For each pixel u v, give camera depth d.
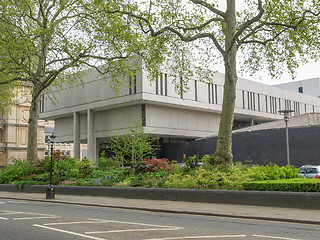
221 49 20.39
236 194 14.80
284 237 7.87
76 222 10.29
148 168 22.70
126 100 46.41
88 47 28.36
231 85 19.67
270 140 40.00
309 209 12.70
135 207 14.73
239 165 20.11
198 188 17.16
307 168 21.33
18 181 26.47
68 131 58.47
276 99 66.38
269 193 13.85
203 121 55.53
